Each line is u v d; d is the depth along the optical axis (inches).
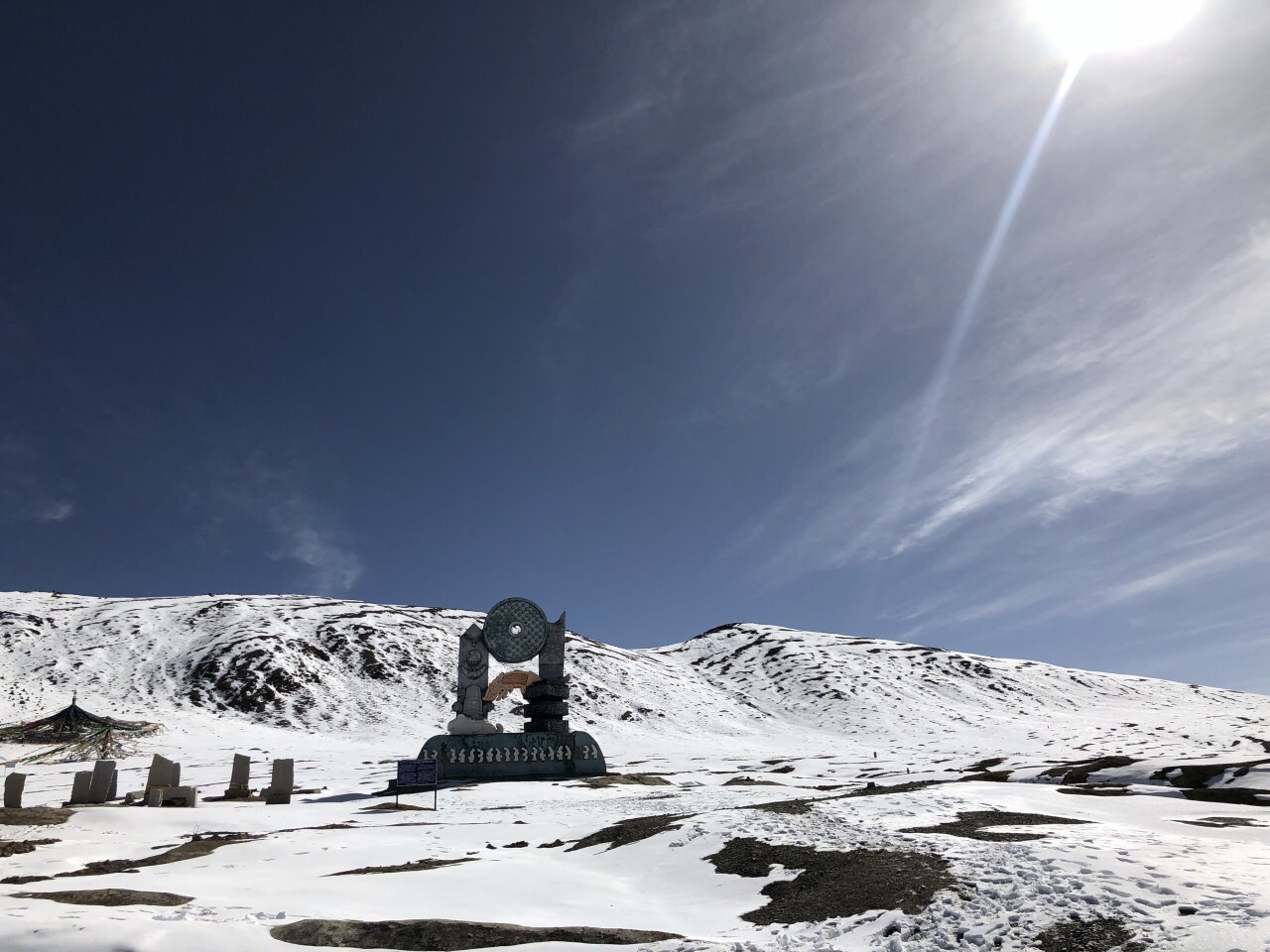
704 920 445.7
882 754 2532.0
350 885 519.5
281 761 1174.3
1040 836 524.4
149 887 514.6
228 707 3211.1
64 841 748.0
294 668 3644.2
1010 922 375.2
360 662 3843.5
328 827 862.5
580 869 601.9
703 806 850.1
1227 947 314.5
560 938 392.5
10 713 2842.0
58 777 1636.3
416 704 3410.4
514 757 1593.3
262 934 378.0
